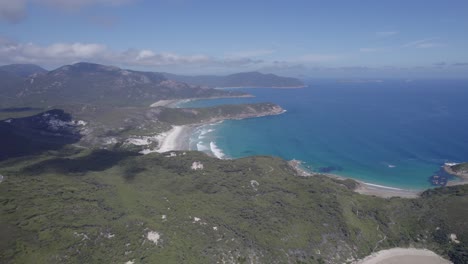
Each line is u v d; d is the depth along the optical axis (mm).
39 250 85062
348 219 123500
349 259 110875
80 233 92688
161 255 92625
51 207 105188
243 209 125062
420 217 128125
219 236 107188
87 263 85438
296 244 110812
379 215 129000
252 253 104625
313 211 126750
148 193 129250
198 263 94438
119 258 88938
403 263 108562
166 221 107875
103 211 108500
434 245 116812
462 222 121188
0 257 80938
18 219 96125
